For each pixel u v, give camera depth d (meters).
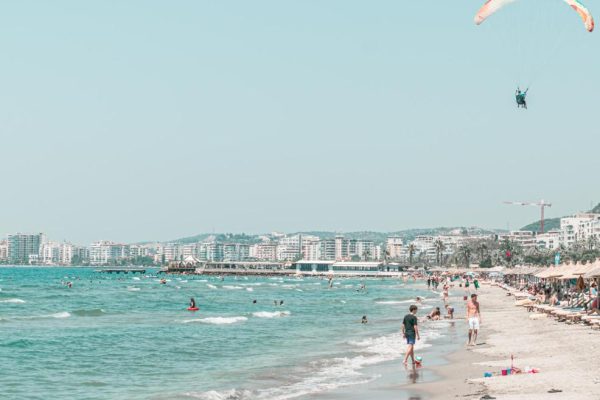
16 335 55.59
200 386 31.72
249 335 56.91
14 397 29.36
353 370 35.22
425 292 169.88
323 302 120.94
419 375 32.22
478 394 24.97
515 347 40.62
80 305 103.62
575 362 31.86
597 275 55.94
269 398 27.77
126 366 38.81
